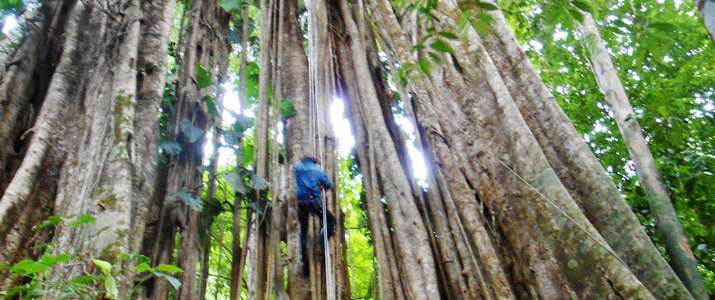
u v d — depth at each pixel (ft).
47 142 15.51
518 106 18.13
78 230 12.40
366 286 29.55
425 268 15.24
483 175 17.40
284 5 26.99
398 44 21.29
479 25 14.62
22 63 17.95
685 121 25.48
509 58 19.40
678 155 24.23
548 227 14.06
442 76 20.16
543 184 14.83
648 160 17.98
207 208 18.76
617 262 12.72
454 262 15.80
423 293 14.73
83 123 16.30
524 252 15.44
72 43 18.83
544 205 14.48
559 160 16.43
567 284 14.05
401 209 16.83
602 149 27.86
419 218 16.58
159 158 18.85
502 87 17.97
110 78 17.12
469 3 14.67
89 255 11.65
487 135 17.88
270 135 20.53
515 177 16.30
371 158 18.44
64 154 15.56
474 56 19.61
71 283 9.44
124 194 13.08
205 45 23.20
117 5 19.79
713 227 22.52
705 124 25.16
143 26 19.40
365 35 24.00
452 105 19.36
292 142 21.33
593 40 20.45
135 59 17.16
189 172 19.11
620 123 19.33
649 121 25.11
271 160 19.65
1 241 12.84
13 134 16.49
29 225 13.73
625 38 25.17
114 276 10.92
